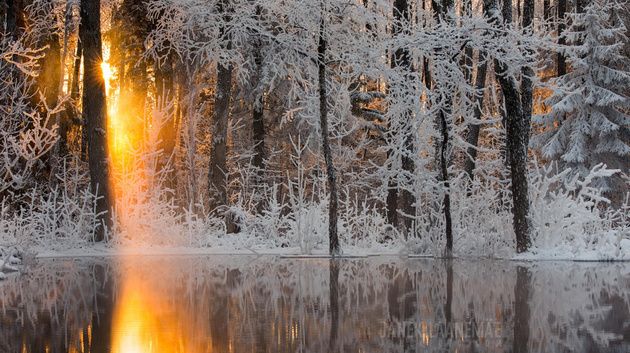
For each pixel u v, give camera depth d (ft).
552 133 91.97
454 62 46.06
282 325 17.54
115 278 31.50
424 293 24.73
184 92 84.79
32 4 65.51
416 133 51.96
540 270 36.17
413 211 64.49
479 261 44.42
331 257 49.19
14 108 57.21
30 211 54.03
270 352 13.99
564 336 15.72
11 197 61.57
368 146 92.84
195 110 85.25
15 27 66.44
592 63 86.63
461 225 51.75
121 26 80.12
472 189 52.34
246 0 55.62
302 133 82.99
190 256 50.96
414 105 49.60
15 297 23.99
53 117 69.97
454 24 47.78
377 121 88.43
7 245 41.52
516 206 46.50
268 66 77.25
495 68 47.14
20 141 48.80
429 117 51.39
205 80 85.61
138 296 24.07
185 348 14.43
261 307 21.07
